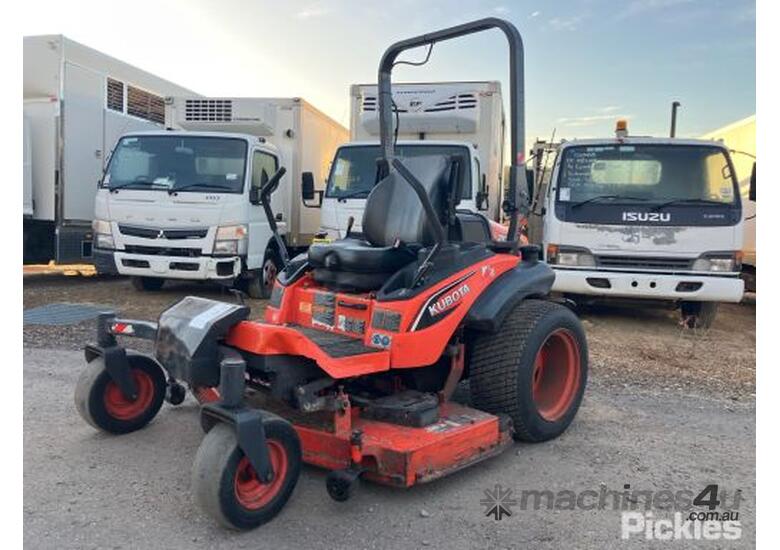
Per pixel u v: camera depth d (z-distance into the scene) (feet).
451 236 15.75
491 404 14.52
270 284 34.96
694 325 29.66
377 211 15.62
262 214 33.58
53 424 15.20
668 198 27.81
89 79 36.68
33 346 22.20
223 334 11.71
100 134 37.65
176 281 39.37
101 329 14.25
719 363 23.21
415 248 14.53
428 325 13.33
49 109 34.68
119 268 31.17
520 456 14.28
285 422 11.03
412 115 32.04
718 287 27.09
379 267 13.76
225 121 37.01
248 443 10.32
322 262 14.39
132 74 40.52
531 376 14.52
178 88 45.70
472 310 14.17
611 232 27.78
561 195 28.53
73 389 17.72
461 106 31.63
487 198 30.45
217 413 10.53
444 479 13.04
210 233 30.66
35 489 12.03
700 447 14.94
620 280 27.71
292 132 37.81
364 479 12.47
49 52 34.50
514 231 15.76
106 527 10.80
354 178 30.40
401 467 11.41
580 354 15.92
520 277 15.25
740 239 27.20
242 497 10.66
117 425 14.46
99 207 31.50
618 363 22.72
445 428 12.64
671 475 13.39
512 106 14.78
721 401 18.60
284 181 36.99
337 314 13.98
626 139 28.55
